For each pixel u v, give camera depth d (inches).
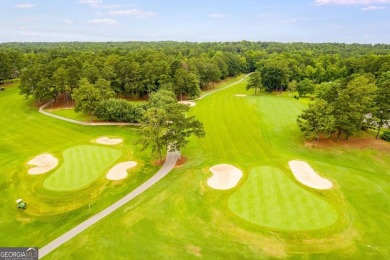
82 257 1146.0
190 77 4050.2
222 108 3481.8
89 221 1373.0
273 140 2386.8
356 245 1174.3
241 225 1291.8
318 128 2212.1
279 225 1280.8
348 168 1831.9
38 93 3474.4
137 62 4195.4
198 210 1409.9
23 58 5305.1
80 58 4439.0
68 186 1688.0
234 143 2348.7
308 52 7568.9
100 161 1994.3
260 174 1732.3
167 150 2143.2
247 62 7460.6
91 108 2915.8
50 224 1398.9
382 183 1658.5
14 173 1876.2
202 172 1795.0
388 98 2172.7
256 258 1122.0
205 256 1133.7
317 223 1289.4
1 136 2630.4
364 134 2428.6
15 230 1369.3
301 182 1627.7
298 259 1115.3
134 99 4042.8
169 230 1280.8
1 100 3868.1
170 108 2023.9
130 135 2541.8
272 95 4456.2
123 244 1202.0
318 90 3937.0
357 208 1405.0
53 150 2207.2
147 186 1659.7
